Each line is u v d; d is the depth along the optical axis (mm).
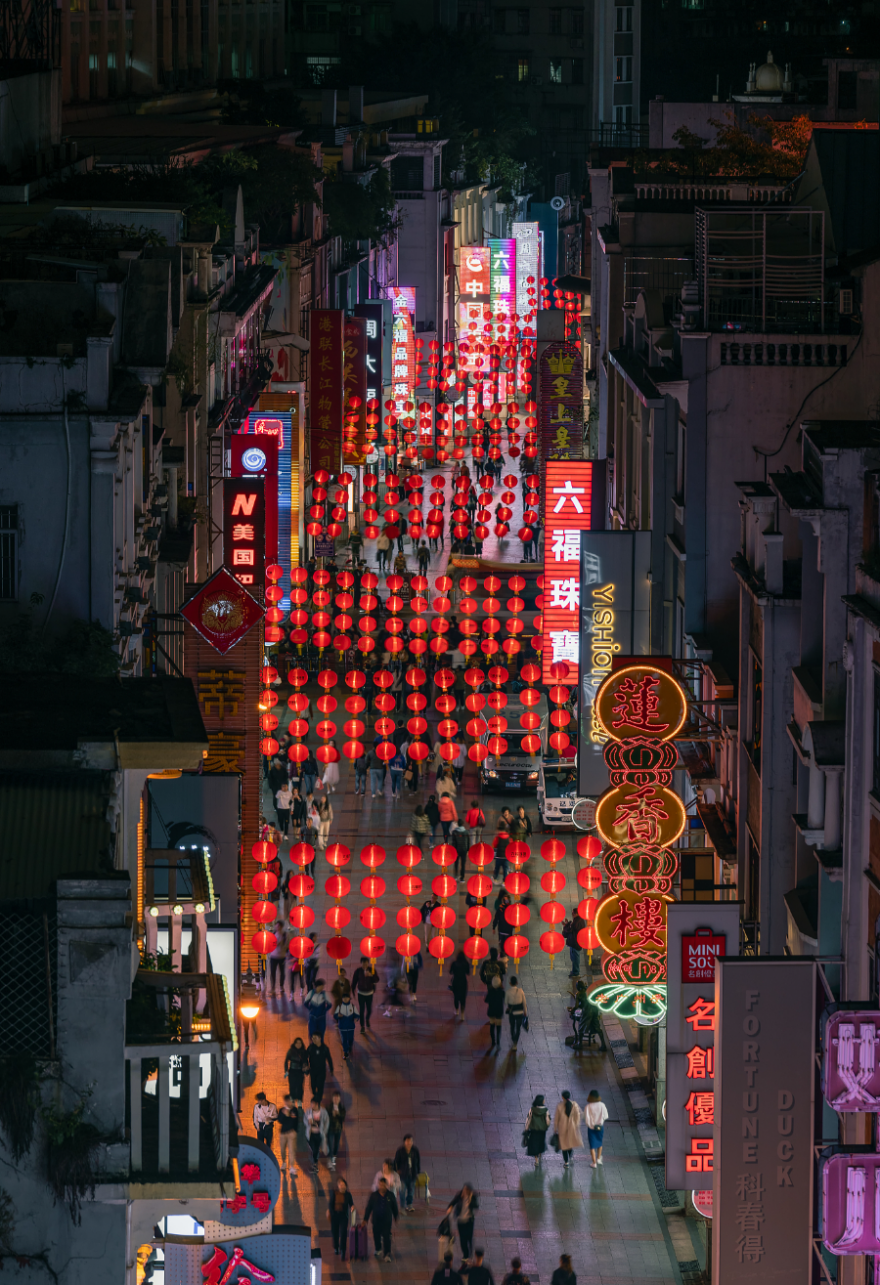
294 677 73625
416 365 146750
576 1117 50562
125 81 105812
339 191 119312
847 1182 30969
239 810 47906
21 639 38531
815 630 44000
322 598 82875
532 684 73875
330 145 127875
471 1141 51969
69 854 28047
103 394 39469
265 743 64875
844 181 62750
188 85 118625
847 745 36438
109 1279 27219
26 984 27266
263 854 55656
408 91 174125
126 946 26672
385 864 70625
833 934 39781
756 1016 36844
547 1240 47000
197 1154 27219
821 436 43312
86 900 26547
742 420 58375
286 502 81125
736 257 59750
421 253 152875
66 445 39375
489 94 185875
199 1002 33562
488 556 113812
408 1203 48344
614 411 81750
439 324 155375
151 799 46062
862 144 63312
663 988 49281
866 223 62125
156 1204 28875
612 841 48906
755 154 82312
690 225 79938
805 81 158125
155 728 31422
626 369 70500
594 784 61969
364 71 181500
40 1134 26859
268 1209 31656
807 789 43062
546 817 73312
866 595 35688
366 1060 56406
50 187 55906
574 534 73438
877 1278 32969
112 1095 26906
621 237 80188
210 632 56281
